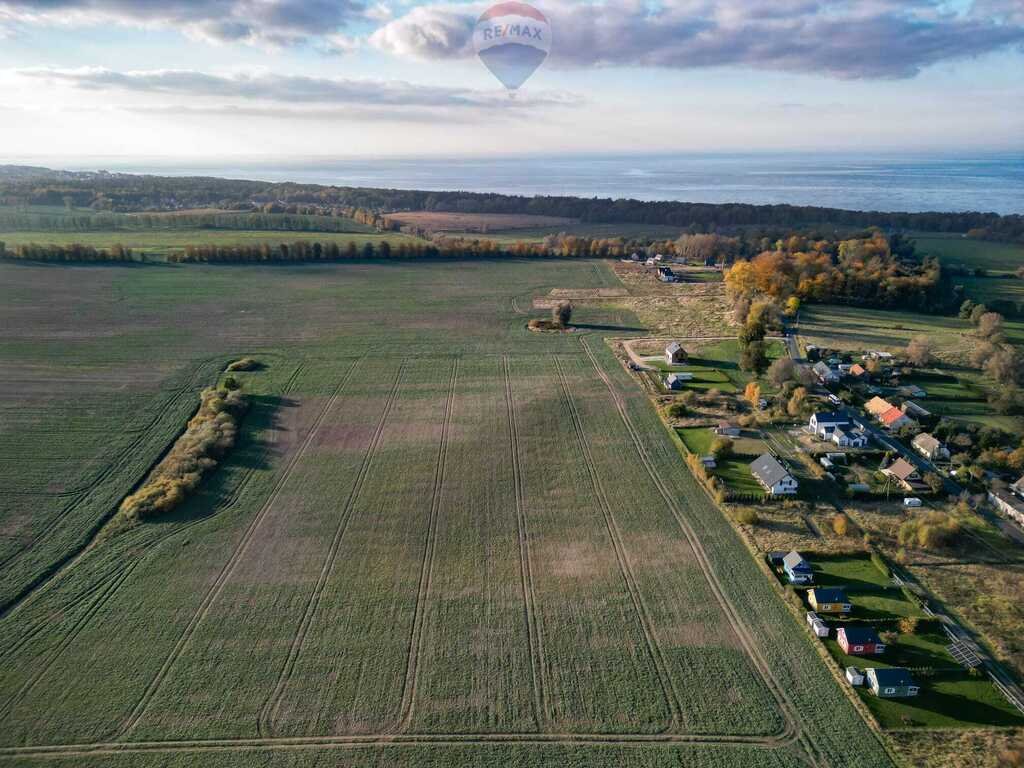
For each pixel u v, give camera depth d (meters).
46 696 39.28
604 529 55.91
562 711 38.12
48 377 88.31
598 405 81.00
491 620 45.38
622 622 45.19
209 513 58.34
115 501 59.91
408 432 73.88
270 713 38.06
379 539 54.50
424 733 36.78
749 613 46.03
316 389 85.94
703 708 38.28
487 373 91.69
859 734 36.56
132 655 42.34
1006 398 78.62
